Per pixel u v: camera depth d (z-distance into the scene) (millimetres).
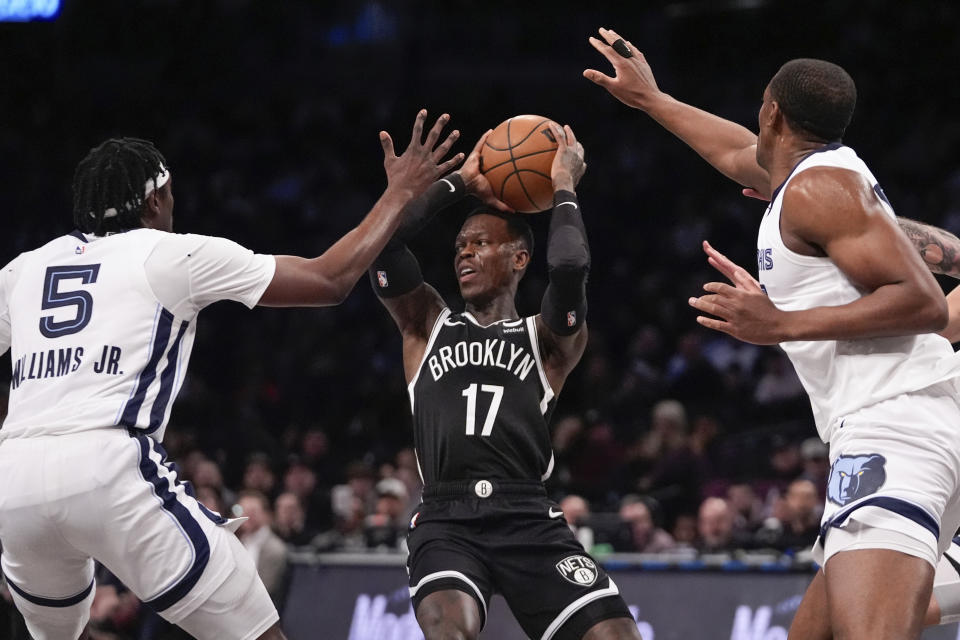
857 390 3863
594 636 4355
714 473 11711
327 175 22000
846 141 22000
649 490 10922
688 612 7906
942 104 22281
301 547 9336
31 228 20656
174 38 23609
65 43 23297
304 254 20422
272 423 15523
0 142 22219
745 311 3740
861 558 3668
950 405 3883
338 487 12234
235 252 4238
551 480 10477
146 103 23453
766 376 14516
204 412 14984
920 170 20828
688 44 23859
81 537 4031
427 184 4641
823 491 10180
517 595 4492
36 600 4309
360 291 18438
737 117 23031
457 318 4930
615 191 21594
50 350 4129
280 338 17641
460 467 4621
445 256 19078
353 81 24156
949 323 4375
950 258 4465
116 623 8477
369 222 4469
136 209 4383
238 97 23969
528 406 4688
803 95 4051
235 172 22297
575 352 4840
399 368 16781
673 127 5102
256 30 24062
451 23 24062
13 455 4039
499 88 23453
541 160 4996
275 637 4285
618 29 23891
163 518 4051
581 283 4625
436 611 4258
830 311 3721
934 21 22812
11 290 4363
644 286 18359
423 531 4590
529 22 23969
